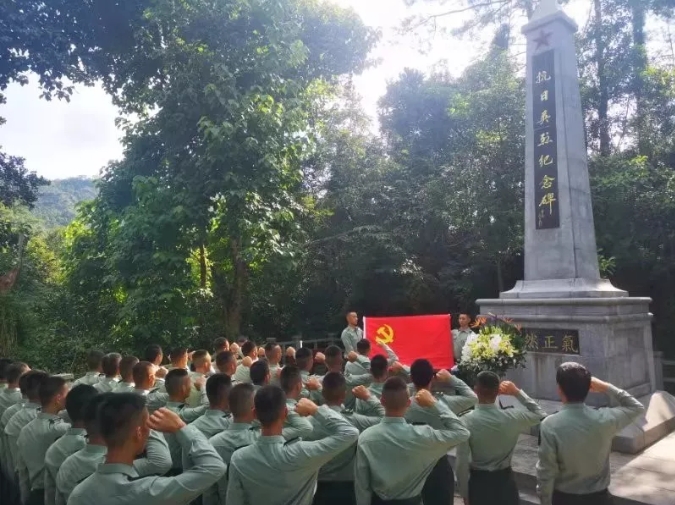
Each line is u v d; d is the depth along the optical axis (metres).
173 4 9.77
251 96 9.55
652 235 11.45
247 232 9.66
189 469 2.38
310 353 5.17
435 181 13.52
